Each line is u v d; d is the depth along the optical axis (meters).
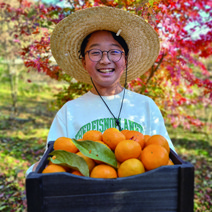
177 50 2.35
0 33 4.16
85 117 1.38
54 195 0.74
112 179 0.75
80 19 1.30
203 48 2.30
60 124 1.42
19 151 4.13
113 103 1.40
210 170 3.73
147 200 0.76
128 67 1.61
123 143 0.86
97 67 1.28
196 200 2.83
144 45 1.50
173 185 0.76
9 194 2.79
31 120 6.09
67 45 1.47
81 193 0.74
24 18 2.67
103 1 2.02
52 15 2.21
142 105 1.43
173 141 5.11
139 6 1.64
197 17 2.25
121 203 0.75
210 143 5.02
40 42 2.02
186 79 2.55
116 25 1.32
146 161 0.83
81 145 0.87
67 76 2.29
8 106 7.28
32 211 0.72
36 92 8.76
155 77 2.57
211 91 2.46
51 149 1.05
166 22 1.87
